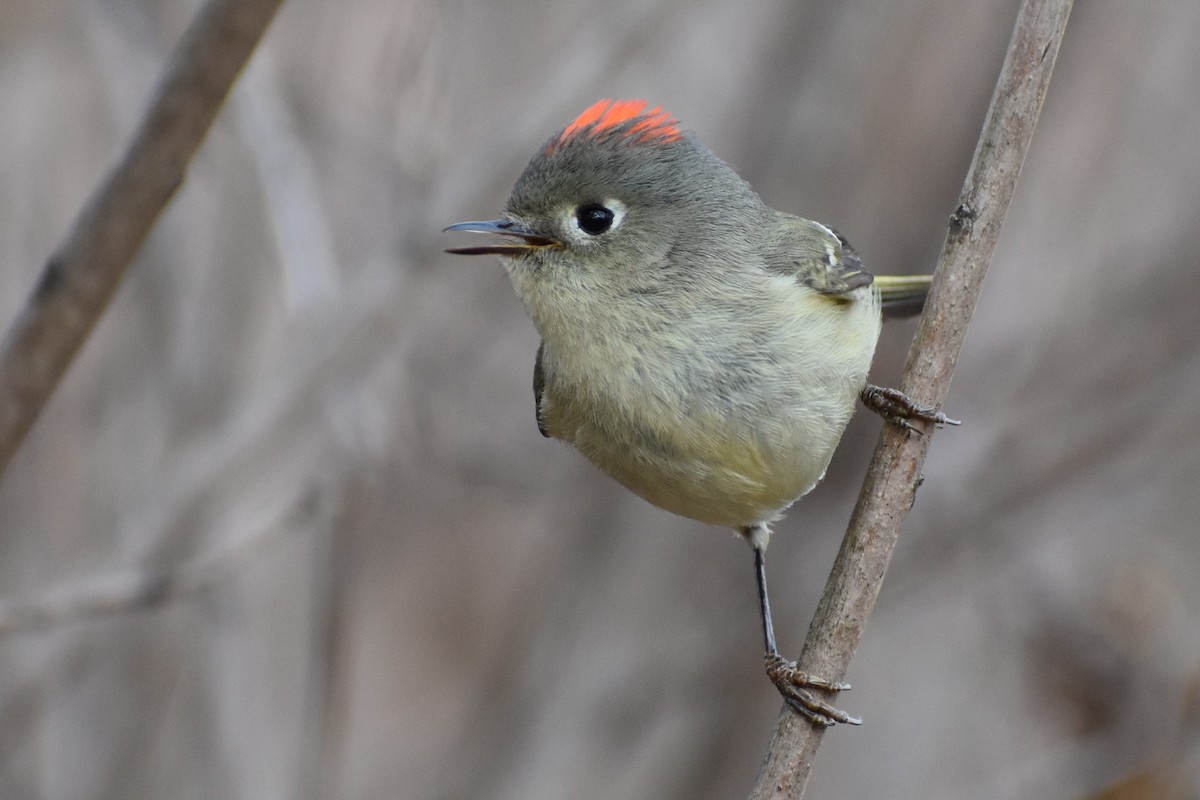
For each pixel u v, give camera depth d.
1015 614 10.89
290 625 9.56
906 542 11.26
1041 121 11.85
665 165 7.42
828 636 6.56
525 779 10.37
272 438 9.15
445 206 8.85
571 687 10.55
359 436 8.74
